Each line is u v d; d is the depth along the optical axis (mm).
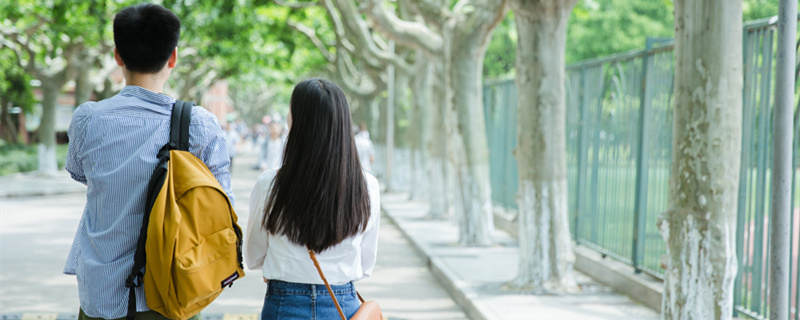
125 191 2598
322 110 2738
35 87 40156
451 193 16266
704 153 5117
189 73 36094
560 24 8094
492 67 23922
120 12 2699
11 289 8398
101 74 28188
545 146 8188
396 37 13688
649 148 8102
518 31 8273
